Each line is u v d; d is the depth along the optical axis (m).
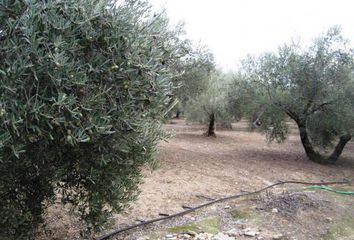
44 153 2.62
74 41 2.34
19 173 2.79
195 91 10.51
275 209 5.12
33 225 3.17
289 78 9.71
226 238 4.00
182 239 3.91
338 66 9.16
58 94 2.24
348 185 7.57
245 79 10.93
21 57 2.16
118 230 4.03
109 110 2.57
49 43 2.20
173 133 3.48
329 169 9.26
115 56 2.57
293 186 7.04
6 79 2.13
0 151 2.23
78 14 2.38
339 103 8.90
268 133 11.41
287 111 10.03
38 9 2.23
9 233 2.86
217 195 5.84
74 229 3.97
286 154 11.33
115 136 2.69
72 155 2.80
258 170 8.40
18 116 2.13
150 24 2.86
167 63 3.29
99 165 2.84
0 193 2.71
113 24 2.54
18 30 2.22
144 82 2.71
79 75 2.31
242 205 5.40
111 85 2.58
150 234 4.06
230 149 12.05
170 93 3.20
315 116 9.81
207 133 16.41
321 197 6.03
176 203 5.23
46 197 3.32
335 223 4.79
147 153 3.09
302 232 4.40
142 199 5.27
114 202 3.07
